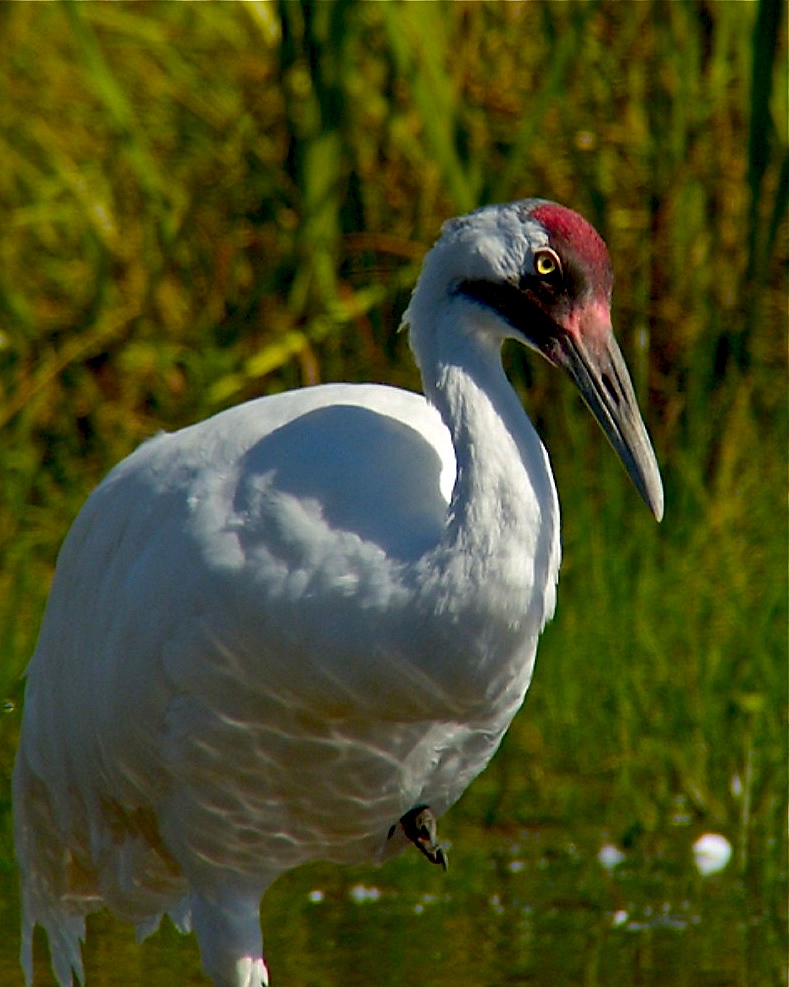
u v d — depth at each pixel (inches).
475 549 259.0
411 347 276.5
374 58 516.7
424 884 375.6
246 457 280.8
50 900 334.6
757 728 401.7
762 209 509.4
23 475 481.7
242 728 280.4
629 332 507.5
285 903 370.0
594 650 417.7
